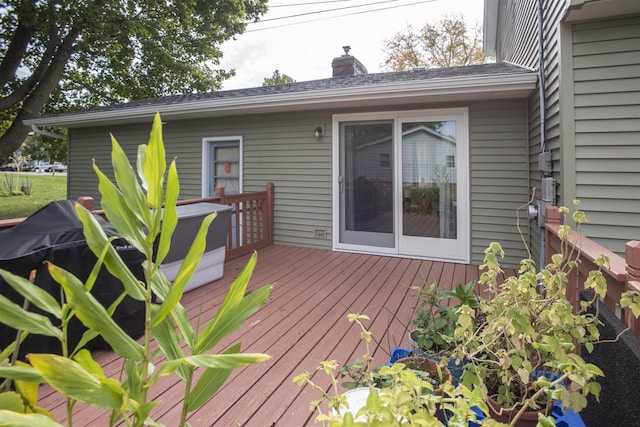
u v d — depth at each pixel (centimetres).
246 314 95
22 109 1032
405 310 323
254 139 618
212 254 399
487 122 471
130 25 1077
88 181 773
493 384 150
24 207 1388
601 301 156
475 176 479
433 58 1719
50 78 1065
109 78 1277
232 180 654
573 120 289
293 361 238
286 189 598
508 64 557
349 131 550
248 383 213
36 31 1055
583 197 288
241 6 1370
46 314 213
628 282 134
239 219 547
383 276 428
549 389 117
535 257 420
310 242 583
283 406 192
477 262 482
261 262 492
